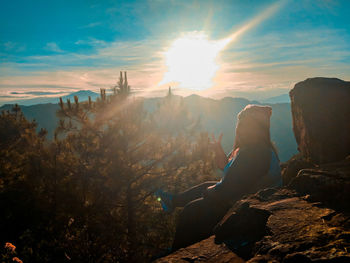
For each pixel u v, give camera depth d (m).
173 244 3.05
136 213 7.39
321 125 7.05
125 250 6.90
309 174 2.43
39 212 6.71
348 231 1.55
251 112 2.81
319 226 1.71
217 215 2.87
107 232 7.01
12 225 7.12
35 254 6.99
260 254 1.65
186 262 2.01
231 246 2.10
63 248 7.01
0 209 6.91
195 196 3.48
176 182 7.23
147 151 7.32
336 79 7.59
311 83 7.73
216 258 1.98
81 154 7.14
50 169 6.79
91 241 6.91
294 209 2.06
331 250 1.42
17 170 8.27
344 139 6.63
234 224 2.32
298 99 7.96
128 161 7.20
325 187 2.16
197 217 2.96
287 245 1.59
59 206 6.40
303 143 8.02
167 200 3.67
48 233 7.07
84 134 7.43
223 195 2.82
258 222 2.15
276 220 1.93
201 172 7.30
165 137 7.47
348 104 6.74
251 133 2.77
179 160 7.27
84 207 6.48
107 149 7.09
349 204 1.89
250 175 2.71
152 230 7.51
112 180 6.90
